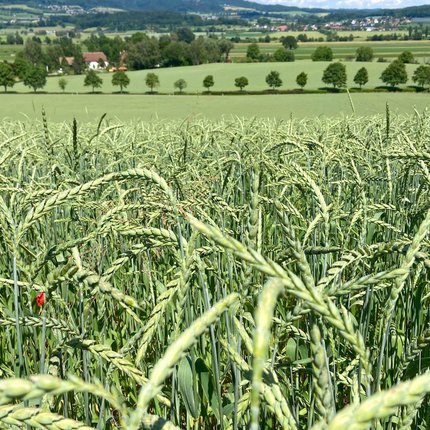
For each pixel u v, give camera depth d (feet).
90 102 218.38
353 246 13.35
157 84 291.58
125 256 6.33
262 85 299.79
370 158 18.17
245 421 7.48
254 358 2.42
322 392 3.55
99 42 625.00
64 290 9.45
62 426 3.33
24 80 296.92
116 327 12.10
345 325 3.79
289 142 13.71
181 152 19.49
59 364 6.72
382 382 9.41
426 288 11.62
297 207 18.08
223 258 11.18
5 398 2.60
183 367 7.80
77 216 12.74
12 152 17.19
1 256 12.94
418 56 479.00
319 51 432.66
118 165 19.52
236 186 16.89
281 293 2.56
